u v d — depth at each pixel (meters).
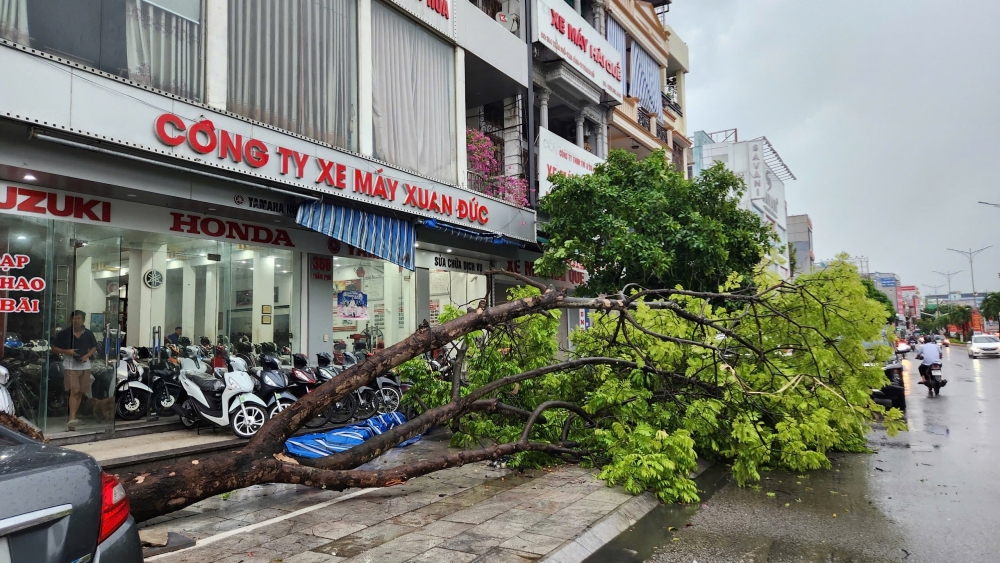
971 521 5.19
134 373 8.20
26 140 5.86
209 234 8.41
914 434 9.79
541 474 6.70
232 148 7.15
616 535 4.83
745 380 7.32
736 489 6.38
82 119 5.80
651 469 5.68
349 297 10.90
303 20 8.55
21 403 6.44
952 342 74.50
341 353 10.08
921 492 6.18
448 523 4.88
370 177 9.06
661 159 13.23
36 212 6.60
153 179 6.91
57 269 6.82
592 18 18.00
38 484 2.17
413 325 12.45
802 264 63.59
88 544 2.25
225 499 5.70
